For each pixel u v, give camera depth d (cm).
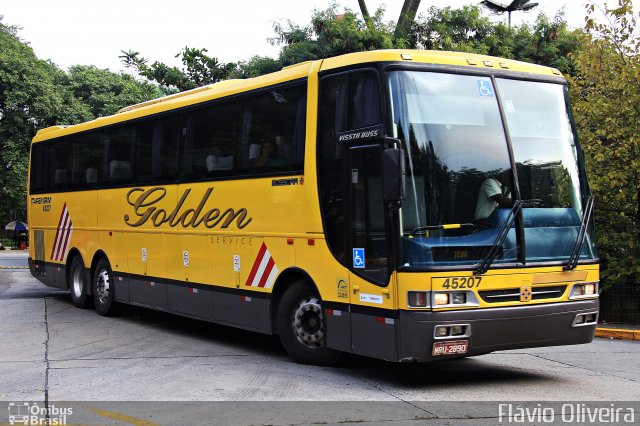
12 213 5534
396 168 721
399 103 764
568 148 848
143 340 1112
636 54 1317
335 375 845
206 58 2422
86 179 1457
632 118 1295
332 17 2098
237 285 998
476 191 768
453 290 733
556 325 788
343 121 821
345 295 811
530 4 2217
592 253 830
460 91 794
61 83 5500
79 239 1481
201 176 1088
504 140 800
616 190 1338
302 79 891
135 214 1271
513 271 763
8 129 4431
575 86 1384
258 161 962
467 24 2155
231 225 1011
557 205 817
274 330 939
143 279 1245
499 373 873
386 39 2014
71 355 978
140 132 1269
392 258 743
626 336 1188
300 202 881
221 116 1049
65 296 1722
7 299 1656
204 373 855
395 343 744
